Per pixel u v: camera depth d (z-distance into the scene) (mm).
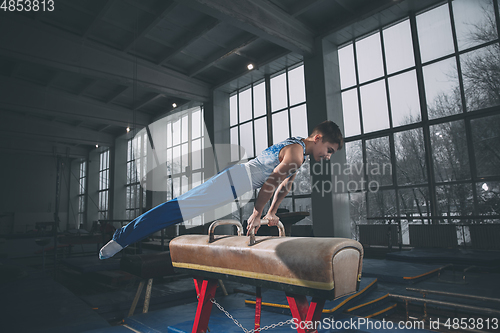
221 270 1834
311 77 8469
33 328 2473
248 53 9734
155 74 10312
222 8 6707
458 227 6301
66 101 11984
